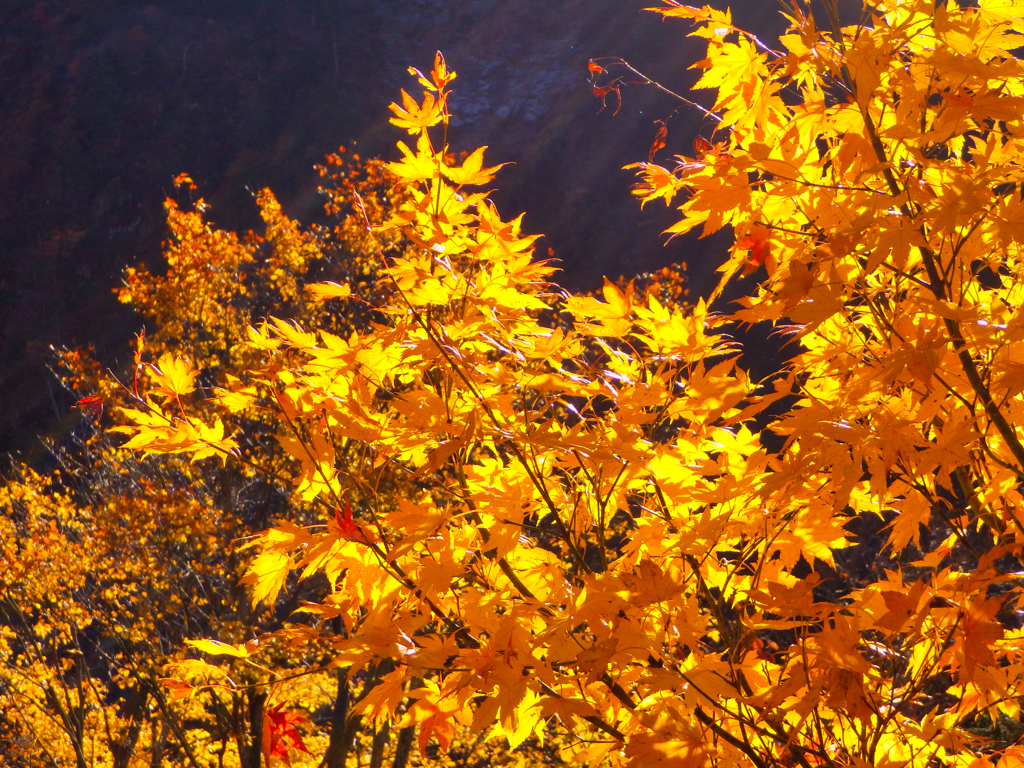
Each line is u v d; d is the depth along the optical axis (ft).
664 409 11.10
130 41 168.25
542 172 131.13
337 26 167.63
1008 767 10.72
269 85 160.15
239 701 34.32
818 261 10.64
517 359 11.01
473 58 157.69
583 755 11.07
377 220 40.40
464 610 11.00
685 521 11.14
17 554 45.47
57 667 49.11
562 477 11.70
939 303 10.36
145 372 11.23
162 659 40.27
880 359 10.63
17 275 144.05
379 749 36.35
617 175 125.08
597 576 10.68
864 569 29.48
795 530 11.16
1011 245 11.05
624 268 115.44
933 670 10.76
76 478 51.62
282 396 11.12
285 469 35.83
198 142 154.10
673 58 132.87
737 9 88.84
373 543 10.95
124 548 40.01
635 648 10.45
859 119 10.71
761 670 11.08
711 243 108.88
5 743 54.13
